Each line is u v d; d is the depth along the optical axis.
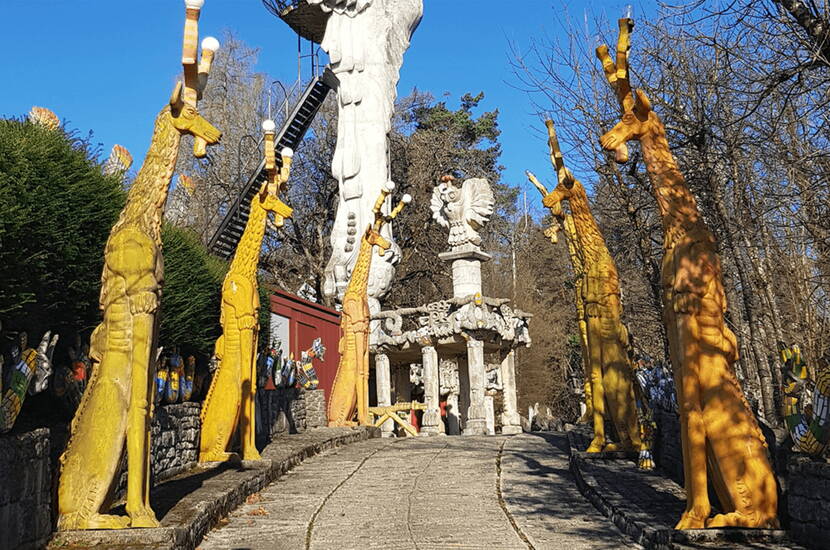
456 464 15.32
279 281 44.38
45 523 7.68
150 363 8.73
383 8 33.41
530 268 58.44
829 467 6.89
